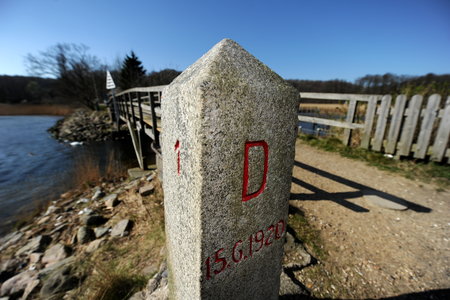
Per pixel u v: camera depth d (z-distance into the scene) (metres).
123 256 2.65
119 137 13.87
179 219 1.09
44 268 2.74
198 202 0.85
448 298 1.75
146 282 2.16
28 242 3.50
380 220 2.69
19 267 2.89
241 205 0.98
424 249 2.24
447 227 2.54
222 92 0.79
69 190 5.96
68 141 13.07
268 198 1.08
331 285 1.87
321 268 2.03
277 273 1.31
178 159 1.01
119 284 2.13
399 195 3.21
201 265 0.92
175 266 1.29
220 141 0.83
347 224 2.62
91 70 26.41
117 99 14.26
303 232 2.47
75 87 25.89
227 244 0.98
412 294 1.79
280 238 1.23
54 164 8.76
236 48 0.91
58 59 24.80
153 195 4.15
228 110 0.82
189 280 1.04
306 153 5.21
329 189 3.43
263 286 1.24
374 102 4.64
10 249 3.38
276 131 1.01
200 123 0.76
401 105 4.23
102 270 2.41
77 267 2.57
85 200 4.82
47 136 15.09
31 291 2.33
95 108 26.80
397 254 2.19
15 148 11.62
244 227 1.03
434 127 4.41
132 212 3.70
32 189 6.34
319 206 2.98
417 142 4.16
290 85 1.03
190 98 0.80
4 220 4.80
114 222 3.49
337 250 2.24
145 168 6.53
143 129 5.98
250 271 1.14
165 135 1.22
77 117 19.61
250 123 0.90
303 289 1.79
